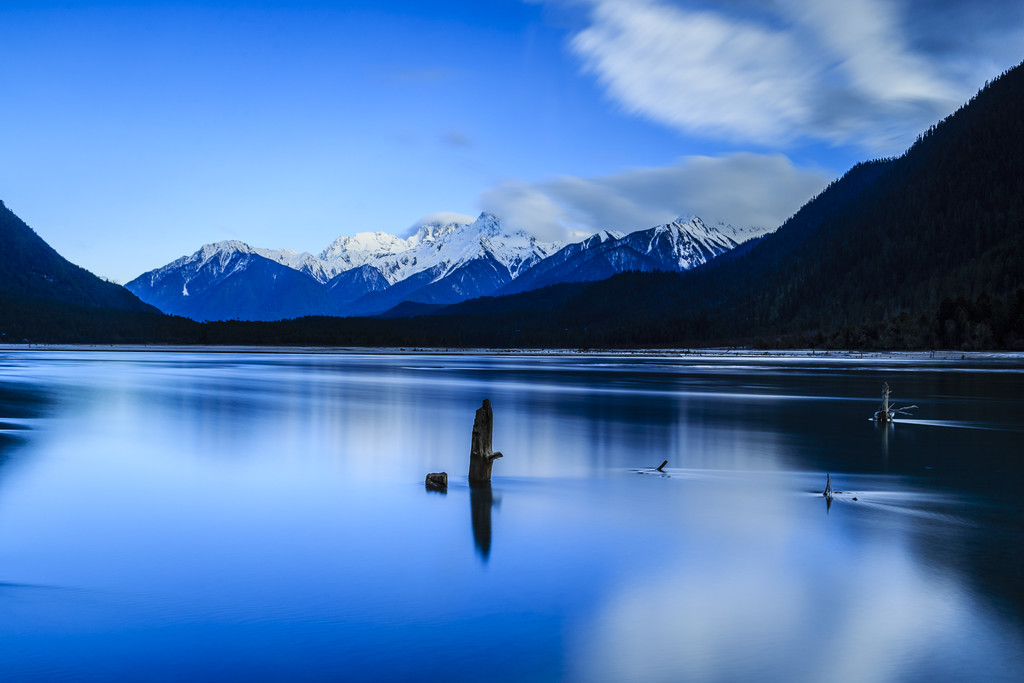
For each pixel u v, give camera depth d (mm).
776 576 13672
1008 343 158000
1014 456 27172
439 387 67562
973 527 17031
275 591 13047
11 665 10242
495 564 14523
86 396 54031
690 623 11578
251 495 20891
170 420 39312
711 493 21000
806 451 28578
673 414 43094
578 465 25703
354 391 61781
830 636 11039
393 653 10594
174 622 11680
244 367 107062
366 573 14023
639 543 15875
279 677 9906
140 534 16766
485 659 10398
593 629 11383
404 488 21812
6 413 42062
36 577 13820
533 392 61344
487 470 22594
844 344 188125
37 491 21406
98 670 10109
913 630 11211
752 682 9695
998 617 11672
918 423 37906
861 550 15203
